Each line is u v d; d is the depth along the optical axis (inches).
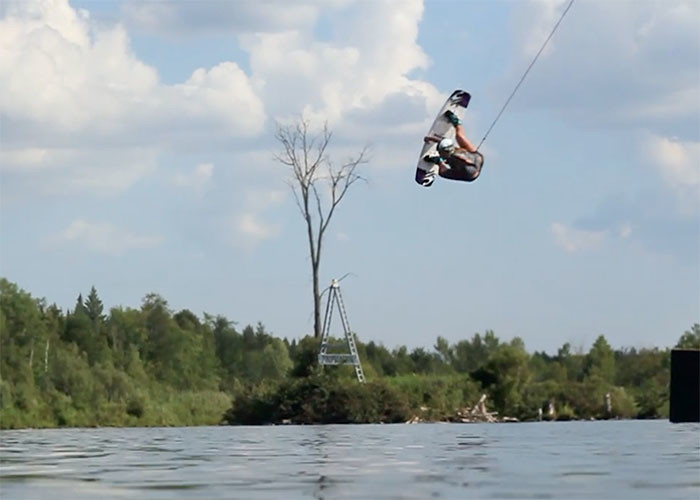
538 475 882.8
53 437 2151.8
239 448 1449.3
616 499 690.2
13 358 4077.3
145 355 6018.7
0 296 4463.6
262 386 3587.6
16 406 3875.5
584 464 1011.3
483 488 767.7
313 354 3617.1
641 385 4377.5
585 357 4886.8
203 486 805.2
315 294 4023.1
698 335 4539.9
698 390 1000.9
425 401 3651.6
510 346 3843.5
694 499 685.3
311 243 4042.8
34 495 754.8
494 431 2186.3
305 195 4042.8
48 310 5506.9
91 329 5639.8
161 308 6230.3
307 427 2842.0
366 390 3408.0
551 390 3858.3
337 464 1046.4
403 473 916.6
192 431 2561.5
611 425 2556.6
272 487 789.2
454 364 5812.0
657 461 1046.4
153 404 4131.4
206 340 6633.9
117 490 783.1
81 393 4042.8
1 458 1242.6
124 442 1763.0
